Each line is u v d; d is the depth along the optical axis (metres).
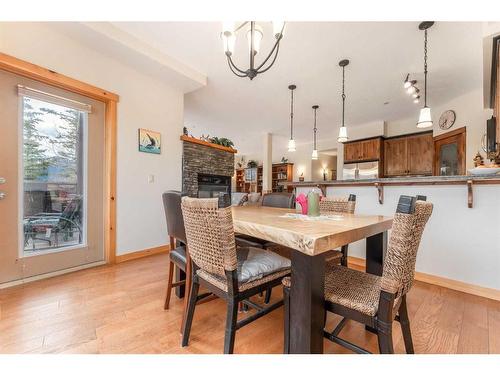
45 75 2.24
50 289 2.05
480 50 2.75
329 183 3.00
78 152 2.59
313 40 2.59
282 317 1.69
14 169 2.12
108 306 1.78
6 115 2.07
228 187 4.84
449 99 4.14
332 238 0.90
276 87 3.81
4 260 2.06
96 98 2.70
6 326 1.50
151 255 3.16
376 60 2.99
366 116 5.16
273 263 1.29
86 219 2.62
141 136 3.11
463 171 3.91
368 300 0.97
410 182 2.39
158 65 2.93
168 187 3.46
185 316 1.40
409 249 0.91
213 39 2.65
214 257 1.13
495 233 1.99
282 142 8.01
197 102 4.51
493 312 1.74
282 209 2.16
